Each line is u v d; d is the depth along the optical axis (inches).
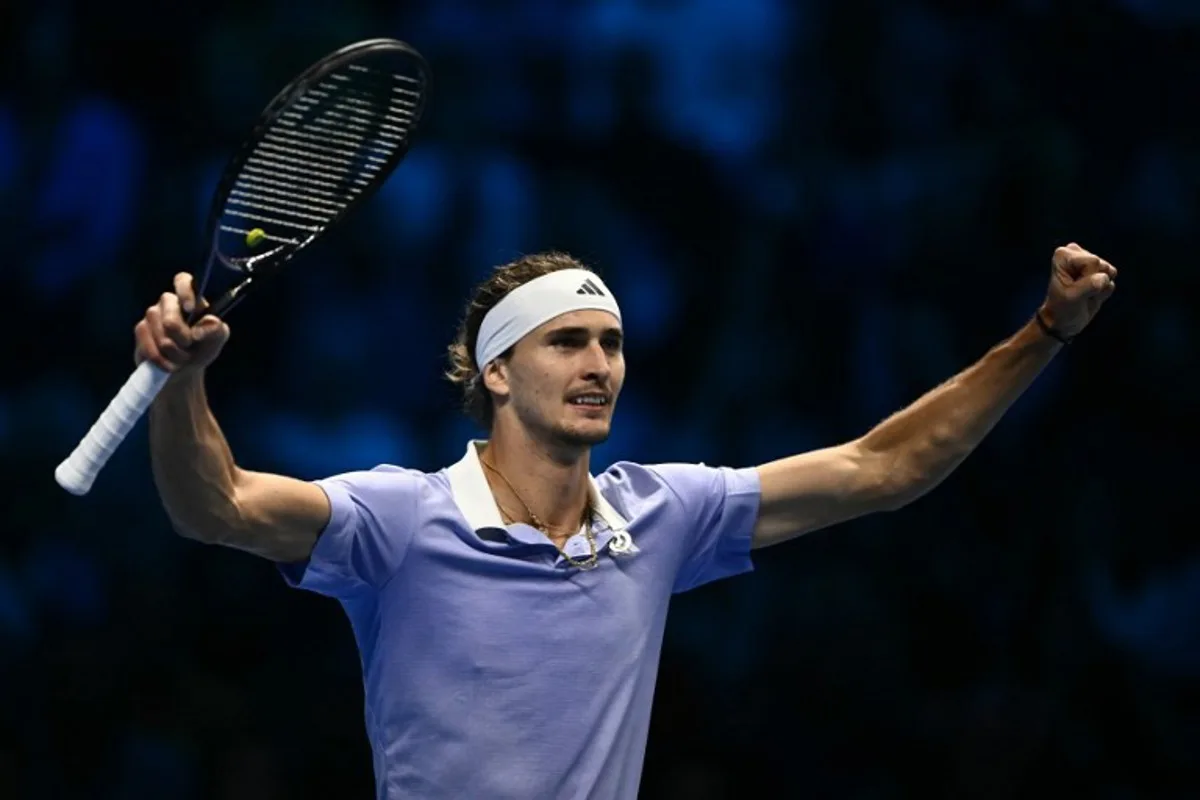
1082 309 778.8
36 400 1742.1
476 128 1903.3
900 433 788.6
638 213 1918.1
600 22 1967.3
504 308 737.0
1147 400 1768.0
